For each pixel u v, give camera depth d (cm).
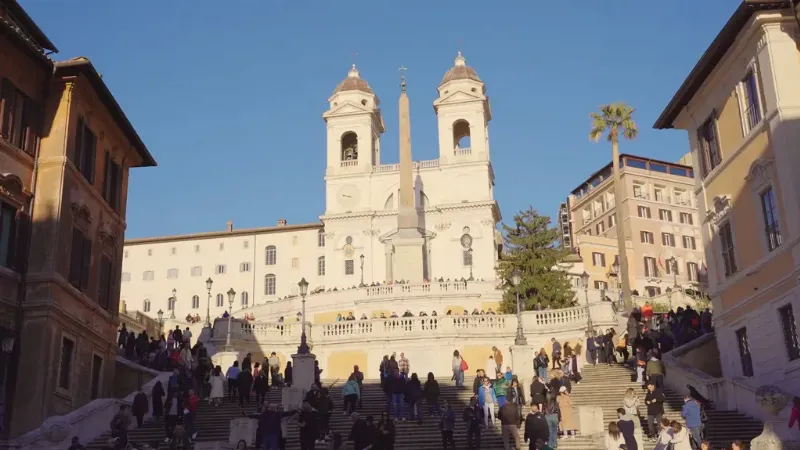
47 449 2288
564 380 2595
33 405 2511
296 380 3127
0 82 2558
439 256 8188
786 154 2444
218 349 4259
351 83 8956
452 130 8612
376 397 3009
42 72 2792
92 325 2961
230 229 9481
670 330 3241
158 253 9181
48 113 2794
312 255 8931
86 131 2995
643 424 2427
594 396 2761
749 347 2664
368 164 8594
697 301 6300
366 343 4284
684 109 3112
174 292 9025
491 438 2362
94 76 2847
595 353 3575
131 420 2738
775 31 2534
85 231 2938
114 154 3291
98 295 3056
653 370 2497
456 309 6194
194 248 9144
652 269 9481
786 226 2450
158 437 2531
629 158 10038
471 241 8188
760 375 2592
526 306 5550
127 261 9200
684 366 2841
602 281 9044
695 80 2927
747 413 2433
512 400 2511
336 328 4372
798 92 2491
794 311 2406
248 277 8981
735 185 2761
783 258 2473
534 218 5869
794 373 2409
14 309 2570
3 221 2566
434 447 2297
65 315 2700
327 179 8594
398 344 4256
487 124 9000
